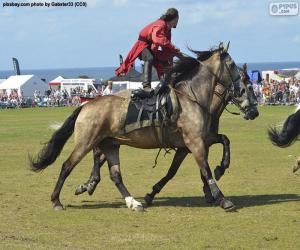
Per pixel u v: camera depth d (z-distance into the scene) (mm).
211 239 9297
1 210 11617
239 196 13039
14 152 22156
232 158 19594
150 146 11938
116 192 13805
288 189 13867
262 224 10281
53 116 44594
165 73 11852
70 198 13062
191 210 11617
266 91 55188
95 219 10875
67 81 69625
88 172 17031
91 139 11703
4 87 68562
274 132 13688
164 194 13516
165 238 9398
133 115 11641
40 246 8867
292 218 10711
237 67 12070
